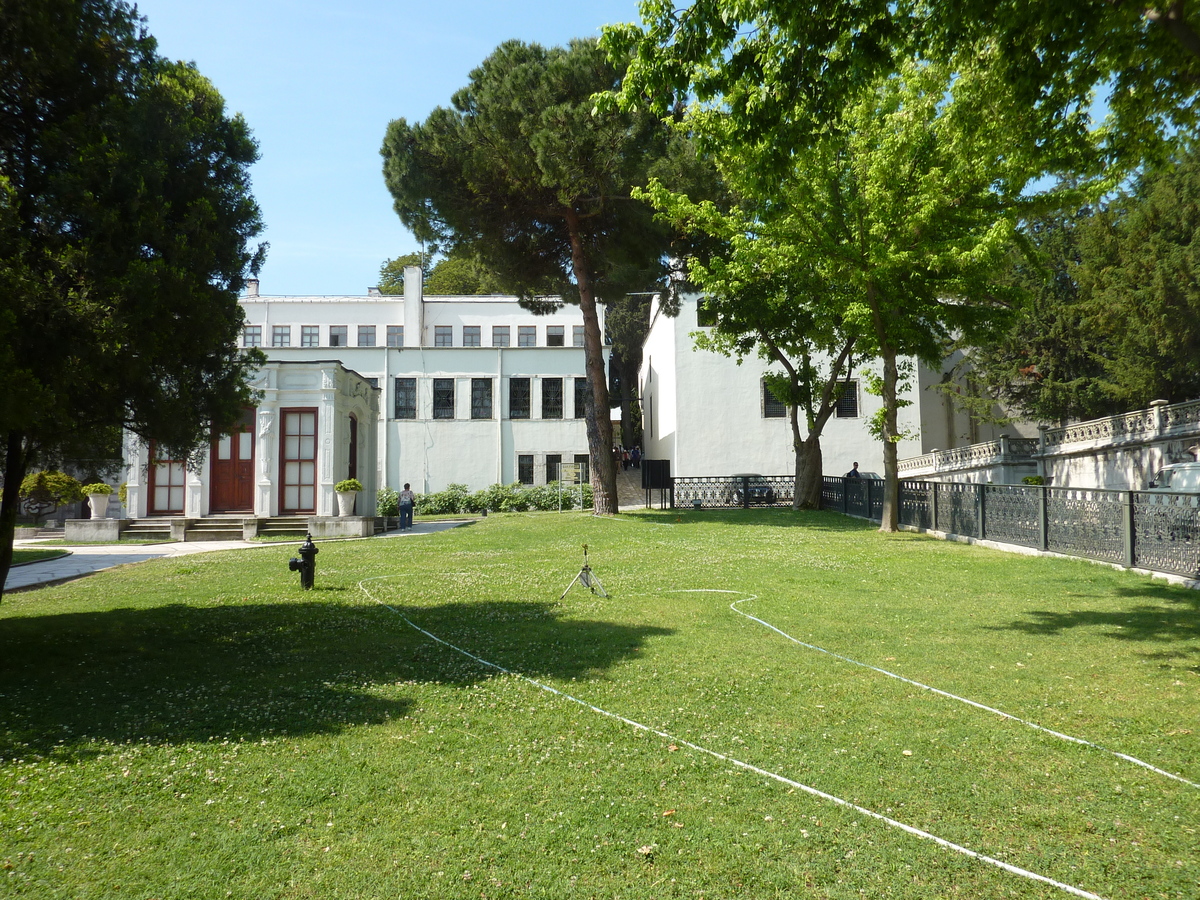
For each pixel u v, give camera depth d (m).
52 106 6.95
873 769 4.67
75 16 6.69
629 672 6.77
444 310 42.50
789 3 6.97
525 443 38.62
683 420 35.38
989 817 4.08
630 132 21.02
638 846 3.78
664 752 4.96
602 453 24.53
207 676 6.75
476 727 5.42
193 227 7.45
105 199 6.82
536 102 20.70
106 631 8.62
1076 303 31.16
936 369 19.03
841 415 35.78
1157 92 7.88
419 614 9.54
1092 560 12.14
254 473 22.80
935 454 34.88
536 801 4.27
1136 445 24.97
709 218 20.17
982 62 8.48
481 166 21.59
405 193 22.83
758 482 34.09
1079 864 3.62
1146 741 5.05
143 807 4.17
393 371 38.62
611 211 23.50
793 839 3.84
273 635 8.39
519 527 21.95
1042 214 16.23
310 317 41.94
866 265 16.78
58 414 6.61
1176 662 6.74
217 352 8.34
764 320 24.30
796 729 5.34
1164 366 27.06
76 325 6.44
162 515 23.34
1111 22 6.84
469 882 3.47
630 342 57.38
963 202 16.27
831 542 16.56
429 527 25.95
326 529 21.80
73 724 5.46
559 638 8.09
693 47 7.54
